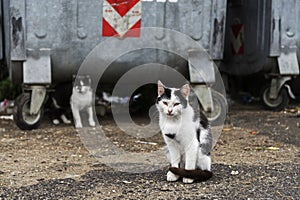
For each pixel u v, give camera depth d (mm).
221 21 7113
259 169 4480
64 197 3711
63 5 6539
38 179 4211
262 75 8781
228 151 5348
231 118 7613
